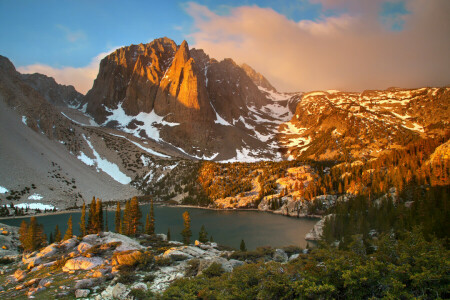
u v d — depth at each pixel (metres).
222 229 113.38
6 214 143.38
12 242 67.00
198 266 33.56
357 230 70.81
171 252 38.97
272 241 91.94
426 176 99.94
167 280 30.23
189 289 25.28
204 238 75.94
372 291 21.19
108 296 26.36
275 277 24.03
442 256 22.08
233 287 24.58
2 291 29.94
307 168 197.75
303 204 149.25
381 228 71.62
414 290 20.78
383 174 130.88
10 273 38.81
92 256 37.22
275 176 196.38
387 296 19.33
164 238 64.69
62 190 187.88
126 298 25.48
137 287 27.12
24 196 165.50
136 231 80.00
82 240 45.12
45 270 35.53
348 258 25.34
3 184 164.75
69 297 26.50
